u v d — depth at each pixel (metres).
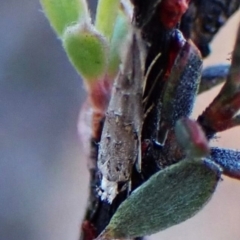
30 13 0.19
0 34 0.19
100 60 0.05
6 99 0.19
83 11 0.06
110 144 0.05
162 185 0.05
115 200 0.06
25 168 0.19
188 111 0.05
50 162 0.19
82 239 0.06
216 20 0.06
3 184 0.18
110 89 0.06
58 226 0.18
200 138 0.05
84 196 0.19
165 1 0.05
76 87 0.19
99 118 0.06
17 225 0.18
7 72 0.19
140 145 0.05
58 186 0.19
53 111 0.19
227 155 0.05
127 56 0.05
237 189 0.20
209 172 0.05
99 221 0.06
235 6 0.05
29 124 0.19
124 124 0.05
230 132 0.20
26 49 0.19
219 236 0.19
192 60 0.05
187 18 0.06
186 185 0.05
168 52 0.05
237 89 0.05
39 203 0.18
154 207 0.05
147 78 0.05
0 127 0.19
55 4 0.06
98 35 0.05
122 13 0.06
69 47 0.05
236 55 0.05
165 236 0.19
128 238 0.05
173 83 0.05
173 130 0.05
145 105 0.05
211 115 0.05
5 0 0.19
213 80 0.06
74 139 0.19
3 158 0.18
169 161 0.05
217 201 0.20
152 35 0.05
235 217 0.20
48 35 0.19
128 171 0.05
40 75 0.19
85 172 0.19
